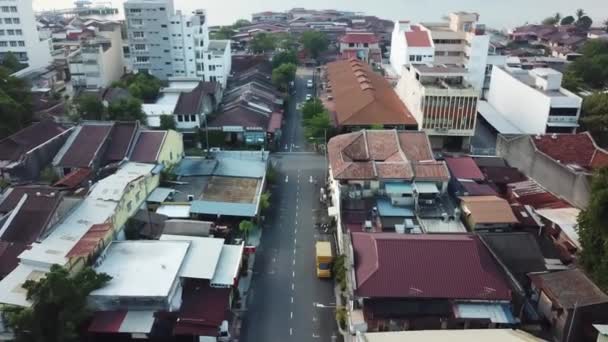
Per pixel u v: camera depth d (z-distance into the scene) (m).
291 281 62.38
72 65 125.81
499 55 143.38
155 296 49.88
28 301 46.66
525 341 43.50
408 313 49.97
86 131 83.19
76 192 67.88
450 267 52.25
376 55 173.75
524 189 78.25
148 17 131.00
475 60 134.75
